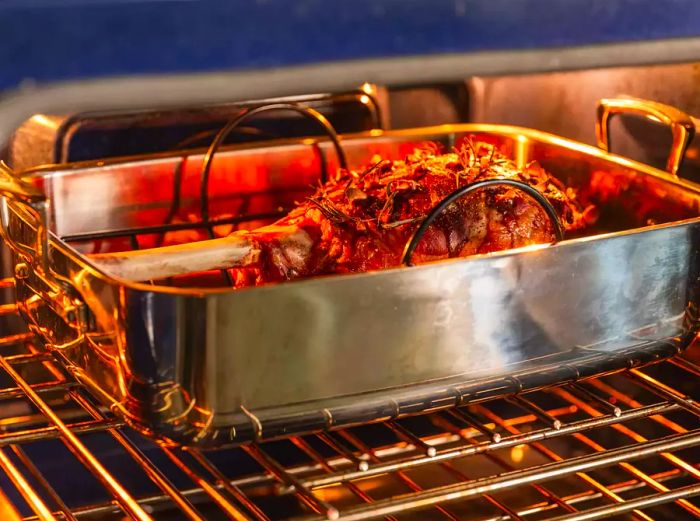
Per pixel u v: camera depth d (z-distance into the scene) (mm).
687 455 1444
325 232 1349
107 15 967
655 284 1309
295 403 1214
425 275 1227
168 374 1197
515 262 1252
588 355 1296
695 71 1548
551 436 1270
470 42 1121
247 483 1419
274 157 1501
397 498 1195
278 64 1067
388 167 1400
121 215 1463
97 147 1466
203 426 1202
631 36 1173
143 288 1185
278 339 1199
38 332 1329
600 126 1482
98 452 1417
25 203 1235
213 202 1494
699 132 1551
